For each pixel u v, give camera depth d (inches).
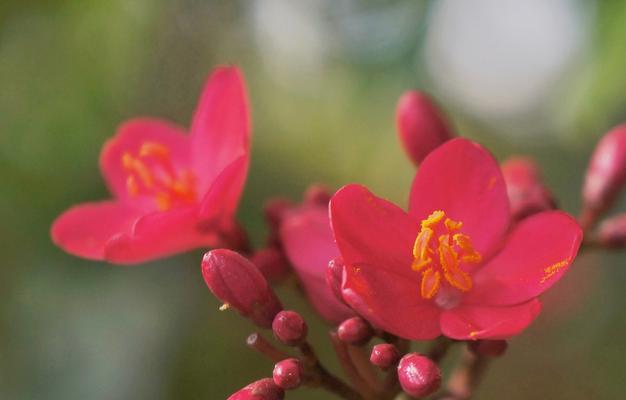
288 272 8.7
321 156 14.9
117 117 12.0
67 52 11.8
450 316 8.0
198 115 9.0
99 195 11.6
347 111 13.8
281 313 8.1
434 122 9.2
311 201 9.1
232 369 12.7
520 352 14.0
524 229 8.2
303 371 8.1
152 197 9.2
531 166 9.7
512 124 15.0
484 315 8.0
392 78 11.4
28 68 11.8
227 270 8.1
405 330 7.9
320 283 8.4
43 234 11.4
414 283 8.1
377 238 8.0
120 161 9.4
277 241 8.9
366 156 15.1
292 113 14.5
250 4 12.4
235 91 8.7
